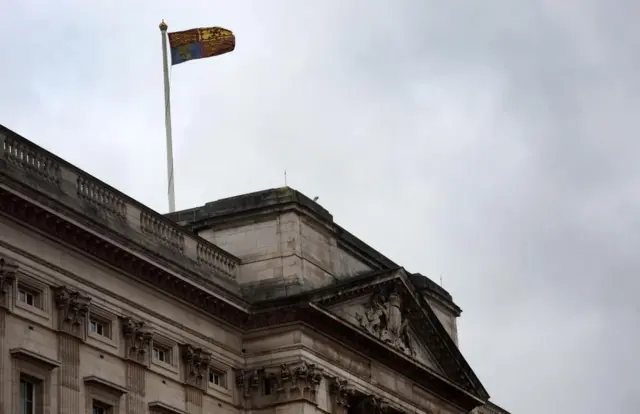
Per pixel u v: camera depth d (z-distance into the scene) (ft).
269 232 251.80
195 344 229.66
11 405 188.65
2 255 191.93
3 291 190.80
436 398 286.87
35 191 197.06
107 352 209.67
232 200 256.32
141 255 217.15
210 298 233.14
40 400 194.80
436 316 287.48
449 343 290.35
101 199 215.92
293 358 239.71
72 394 199.82
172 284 225.35
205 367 231.30
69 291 202.59
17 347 191.62
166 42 277.03
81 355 203.92
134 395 213.46
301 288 247.29
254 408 240.12
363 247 275.39
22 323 194.08
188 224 257.34
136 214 223.71
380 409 259.60
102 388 206.18
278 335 241.96
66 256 204.33
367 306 264.52
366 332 256.93
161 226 229.86
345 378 251.80
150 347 219.00
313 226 257.34
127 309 215.51
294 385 238.68
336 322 248.11
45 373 195.93
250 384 241.14
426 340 285.84
